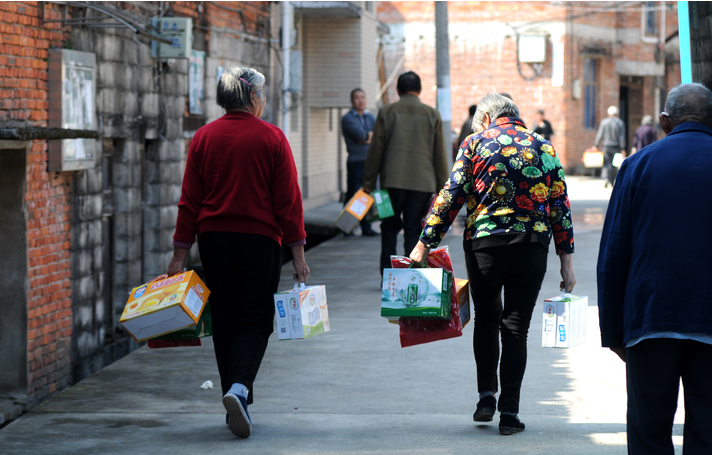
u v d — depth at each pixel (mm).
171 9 20750
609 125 45250
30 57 13820
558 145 57844
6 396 13672
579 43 58594
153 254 20391
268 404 10078
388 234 16766
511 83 58250
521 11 57719
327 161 39156
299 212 8672
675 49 68312
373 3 38406
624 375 11195
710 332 6309
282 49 30656
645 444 6672
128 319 8055
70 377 15258
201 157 8570
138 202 18891
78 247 15539
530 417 9422
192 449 8398
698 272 6363
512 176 8359
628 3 62219
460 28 58562
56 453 8312
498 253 8414
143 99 18938
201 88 23016
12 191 13453
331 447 8414
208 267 8586
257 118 8680
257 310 8586
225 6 24875
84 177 15742
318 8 31969
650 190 6559
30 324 13781
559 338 8273
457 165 8586
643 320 6477
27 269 13609
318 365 11922
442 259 8945
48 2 14367
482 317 8930
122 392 10703
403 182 16016
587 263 20594
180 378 11398
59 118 14430
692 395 6535
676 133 6777
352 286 18188
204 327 8773
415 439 8641
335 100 35094
